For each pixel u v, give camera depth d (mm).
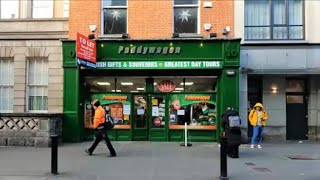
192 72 17078
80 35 15008
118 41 16594
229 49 16375
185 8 17219
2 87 17828
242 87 16875
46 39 17359
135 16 17016
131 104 17297
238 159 12711
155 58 16578
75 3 17156
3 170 10578
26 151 14039
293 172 10570
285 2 17594
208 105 17234
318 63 16906
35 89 17641
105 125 13070
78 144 16062
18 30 17391
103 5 17375
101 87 17453
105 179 9617
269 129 17953
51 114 15336
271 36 17453
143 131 17281
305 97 18297
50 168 10859
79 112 16766
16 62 17469
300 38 17344
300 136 18203
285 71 16781
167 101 17266
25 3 17688
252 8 17609
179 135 17188
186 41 16516
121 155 13234
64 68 16766
